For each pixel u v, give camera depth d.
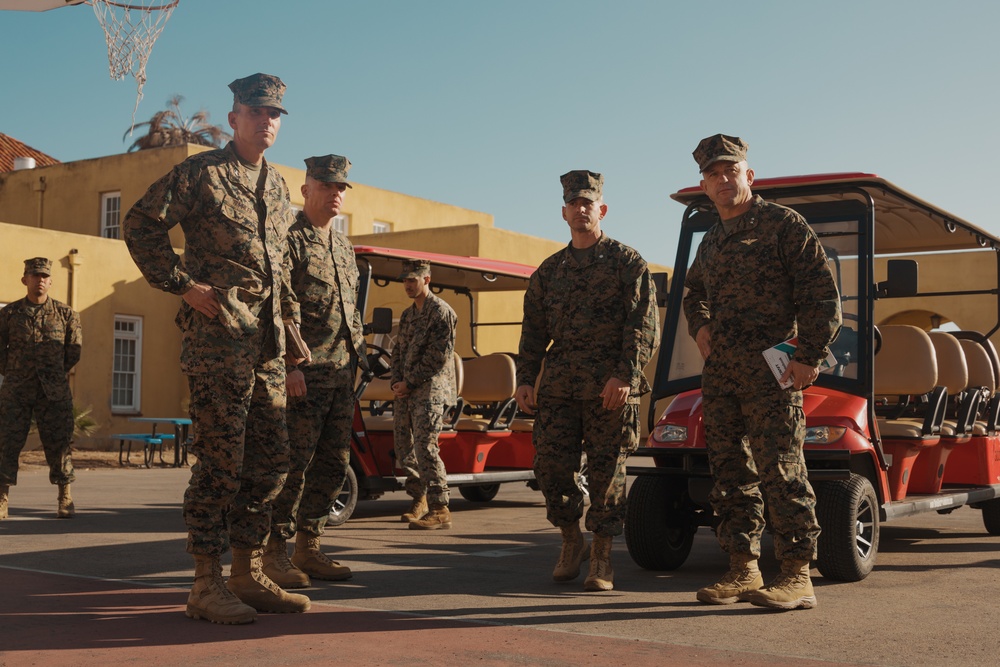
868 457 5.70
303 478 5.02
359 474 8.18
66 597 4.68
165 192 4.10
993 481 7.35
